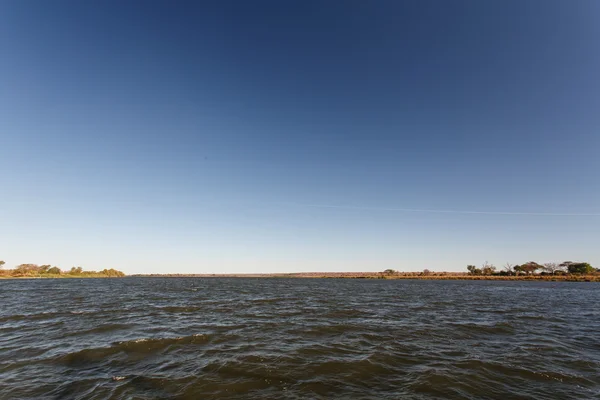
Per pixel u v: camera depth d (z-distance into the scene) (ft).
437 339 54.03
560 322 72.13
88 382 33.55
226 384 33.04
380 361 41.14
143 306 97.14
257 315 80.02
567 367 39.45
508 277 428.56
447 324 68.08
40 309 88.58
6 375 35.58
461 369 38.22
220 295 145.07
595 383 34.35
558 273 451.12
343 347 48.14
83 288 198.39
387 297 138.72
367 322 70.28
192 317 75.87
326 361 40.93
